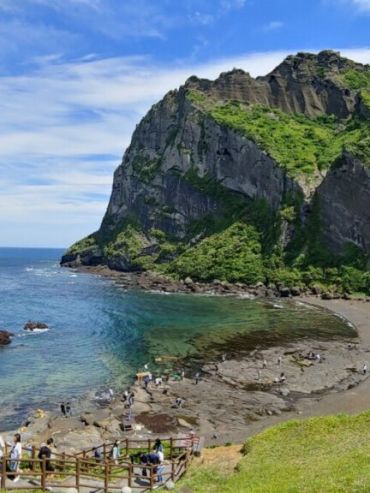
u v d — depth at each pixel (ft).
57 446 118.73
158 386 170.19
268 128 561.02
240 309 324.39
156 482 89.76
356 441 95.09
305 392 164.96
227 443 124.36
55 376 182.70
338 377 178.91
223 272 445.37
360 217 402.31
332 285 386.32
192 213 584.40
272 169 492.13
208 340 236.63
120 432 132.67
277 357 204.03
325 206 432.25
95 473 91.30
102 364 198.70
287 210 453.17
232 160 553.23
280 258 433.48
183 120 641.40
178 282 460.55
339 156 433.48
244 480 82.38
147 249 590.14
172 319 291.58
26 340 241.96
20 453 91.30
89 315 310.04
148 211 634.43
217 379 178.19
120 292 419.95
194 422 140.77
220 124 572.51
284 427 113.70
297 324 272.51
